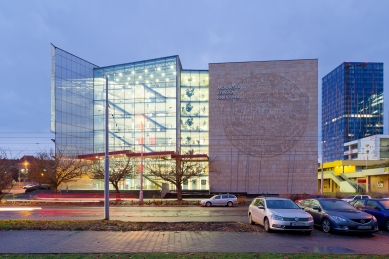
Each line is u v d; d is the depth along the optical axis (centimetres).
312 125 4294
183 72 5009
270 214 1219
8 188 1506
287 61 4400
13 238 1053
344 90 14212
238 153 4372
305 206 1482
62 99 4847
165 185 4372
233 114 4422
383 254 845
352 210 1298
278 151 4312
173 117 4788
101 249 888
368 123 13912
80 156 4194
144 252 844
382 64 14200
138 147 4800
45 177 3700
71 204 3116
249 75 4450
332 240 1077
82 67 5184
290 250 895
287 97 4359
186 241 1011
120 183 4706
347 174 6488
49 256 794
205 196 4094
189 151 4122
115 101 4997
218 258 772
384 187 5419
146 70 4962
